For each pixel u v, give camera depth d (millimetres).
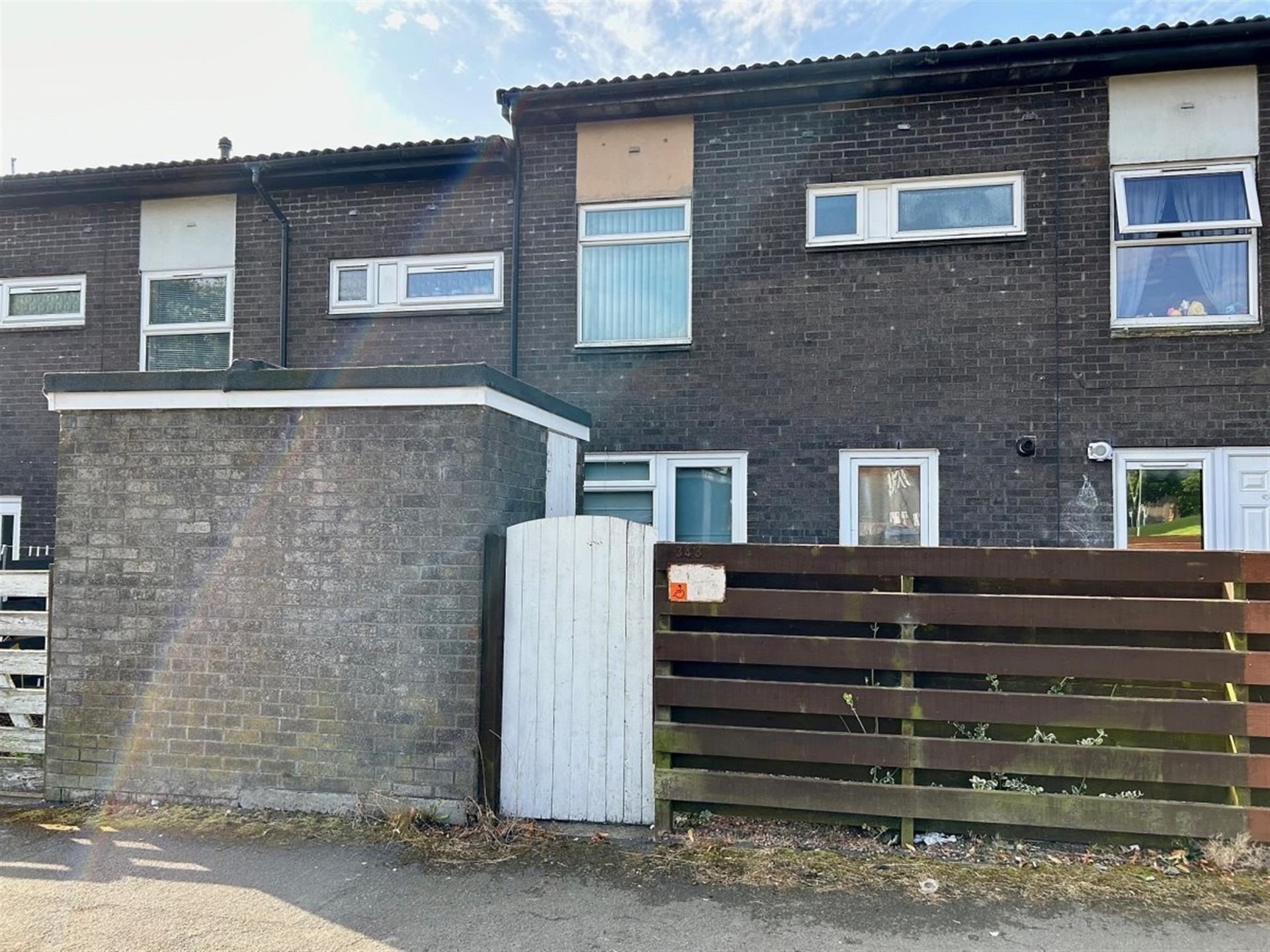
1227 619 4094
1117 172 7234
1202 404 6918
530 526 4754
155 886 3898
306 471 4832
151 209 9281
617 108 7957
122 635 4980
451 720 4602
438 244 8602
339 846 4316
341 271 8875
